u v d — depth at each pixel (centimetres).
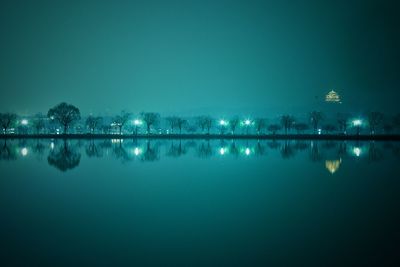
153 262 1922
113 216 2814
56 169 5556
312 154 8119
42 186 4103
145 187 4031
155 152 8631
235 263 1905
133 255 2020
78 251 2080
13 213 2908
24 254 2030
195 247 2141
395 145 11562
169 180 4512
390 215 2831
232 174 5006
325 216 2809
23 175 4947
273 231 2436
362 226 2541
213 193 3694
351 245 2158
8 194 3672
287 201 3328
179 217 2786
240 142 13438
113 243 2211
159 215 2845
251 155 7850
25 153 8300
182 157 7400
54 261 1934
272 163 6359
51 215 2847
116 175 4922
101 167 5794
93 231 2445
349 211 2962
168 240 2267
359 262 1902
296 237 2311
